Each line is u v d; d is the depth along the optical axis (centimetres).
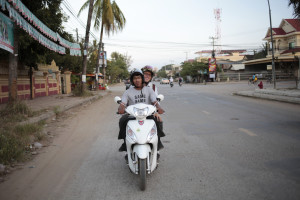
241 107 1190
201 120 886
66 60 2917
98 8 2378
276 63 4059
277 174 385
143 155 343
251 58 6469
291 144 545
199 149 537
